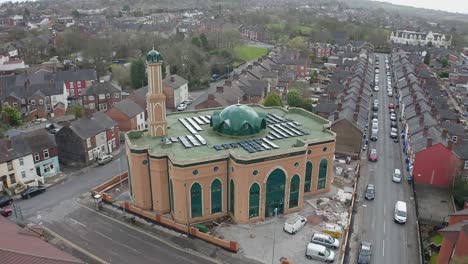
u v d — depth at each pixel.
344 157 83.94
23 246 36.34
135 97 108.25
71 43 176.38
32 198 65.81
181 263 49.75
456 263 40.16
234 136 63.41
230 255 51.25
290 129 68.19
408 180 74.06
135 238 54.94
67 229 56.91
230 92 112.94
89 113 96.94
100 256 51.06
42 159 73.12
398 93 132.38
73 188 69.56
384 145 92.06
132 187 62.72
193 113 77.50
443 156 70.62
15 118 98.50
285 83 133.12
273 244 52.72
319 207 62.97
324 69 174.38
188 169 54.84
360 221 60.53
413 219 61.59
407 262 51.56
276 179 58.09
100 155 82.44
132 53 175.25
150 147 59.00
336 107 101.31
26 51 173.00
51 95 111.19
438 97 110.75
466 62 181.88
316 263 49.81
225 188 58.91
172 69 143.88
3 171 66.94
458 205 66.50
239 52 193.25
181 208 56.94
